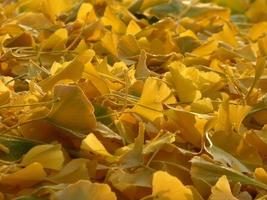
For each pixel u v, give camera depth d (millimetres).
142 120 1011
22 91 1122
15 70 1228
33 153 900
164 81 1124
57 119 953
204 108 1054
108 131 975
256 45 1430
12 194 871
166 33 1434
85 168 892
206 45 1388
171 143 954
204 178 896
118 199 884
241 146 979
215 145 976
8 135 955
